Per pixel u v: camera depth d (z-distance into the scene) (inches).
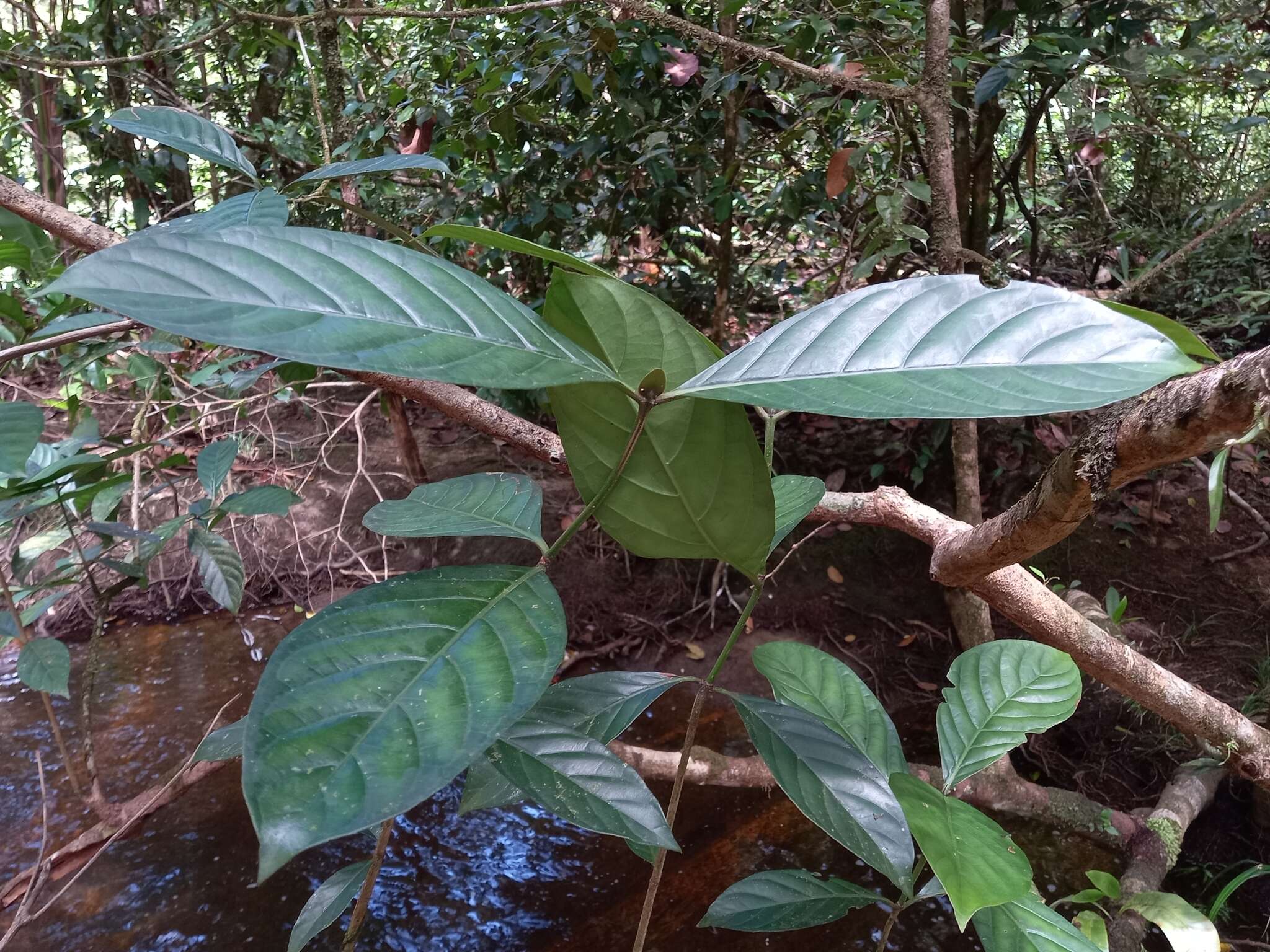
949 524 52.9
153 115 38.0
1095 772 92.7
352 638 17.1
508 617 18.7
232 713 102.8
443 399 53.2
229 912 76.9
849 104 92.3
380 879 81.8
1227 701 93.4
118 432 120.2
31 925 74.4
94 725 100.3
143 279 14.8
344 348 14.9
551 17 88.0
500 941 75.5
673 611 119.8
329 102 73.6
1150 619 107.5
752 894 34.2
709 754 83.5
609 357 20.3
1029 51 82.2
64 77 122.0
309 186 77.2
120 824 74.7
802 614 116.4
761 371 18.2
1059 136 133.8
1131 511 122.5
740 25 94.6
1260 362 19.8
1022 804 83.3
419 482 115.4
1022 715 32.8
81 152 166.7
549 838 87.4
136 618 119.5
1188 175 129.1
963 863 21.2
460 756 14.8
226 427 135.4
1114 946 64.7
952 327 17.8
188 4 129.4
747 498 21.7
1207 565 114.2
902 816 28.7
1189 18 105.3
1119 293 71.4
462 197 104.0
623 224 109.2
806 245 148.3
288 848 12.9
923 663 110.4
